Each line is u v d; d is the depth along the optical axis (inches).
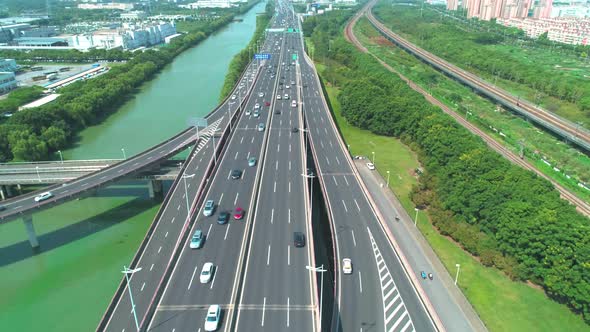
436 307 3582.7
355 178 5570.9
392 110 7632.9
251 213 4234.7
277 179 5044.3
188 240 3816.4
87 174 5354.3
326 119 7716.5
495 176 4945.9
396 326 3206.2
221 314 2938.0
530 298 3772.1
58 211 5275.6
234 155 5738.2
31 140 6486.2
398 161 6619.1
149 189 5600.4
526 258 3927.2
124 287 3334.2
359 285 3614.7
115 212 5275.6
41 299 3878.0
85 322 3599.9
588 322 3474.4
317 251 4613.7
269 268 3452.3
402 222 4869.6
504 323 3496.6
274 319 2915.8
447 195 5009.8
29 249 4562.0
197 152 5949.8
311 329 2837.1
